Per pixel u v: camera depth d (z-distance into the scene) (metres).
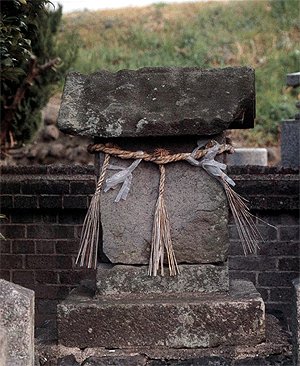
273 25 17.14
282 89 15.12
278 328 4.55
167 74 4.44
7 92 10.76
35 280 7.20
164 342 4.19
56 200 7.00
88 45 16.91
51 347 4.23
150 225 4.39
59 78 11.58
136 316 4.20
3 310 3.59
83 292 4.59
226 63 15.97
